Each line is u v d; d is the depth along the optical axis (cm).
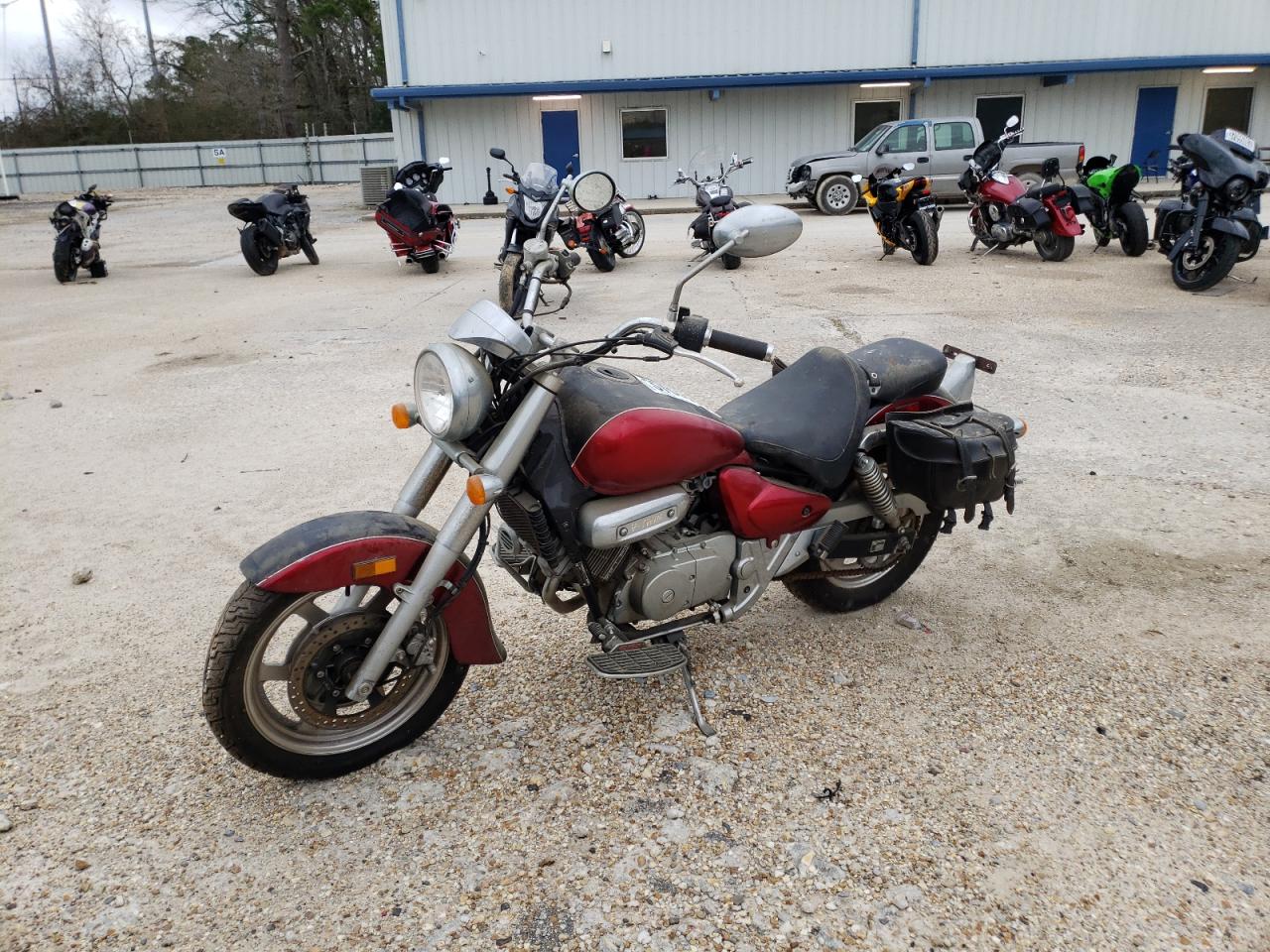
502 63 2339
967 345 762
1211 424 556
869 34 2316
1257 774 267
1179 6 2297
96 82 4953
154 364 796
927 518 359
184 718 307
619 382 271
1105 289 1002
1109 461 506
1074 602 366
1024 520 439
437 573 261
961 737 288
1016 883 232
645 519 263
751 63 2339
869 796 263
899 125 1916
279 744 264
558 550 269
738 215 257
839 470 291
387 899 233
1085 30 2312
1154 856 239
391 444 567
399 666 283
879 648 338
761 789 267
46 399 696
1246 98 2391
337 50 4766
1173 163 1085
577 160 2438
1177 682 312
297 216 1345
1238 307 876
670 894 232
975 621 355
